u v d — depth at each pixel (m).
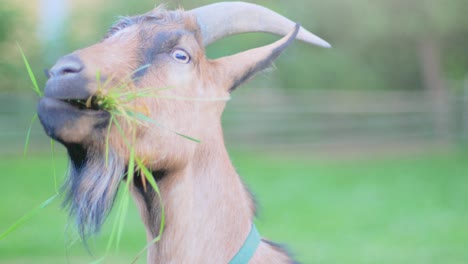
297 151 45.50
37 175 34.38
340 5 44.50
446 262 18.31
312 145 46.66
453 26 45.50
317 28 46.66
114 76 6.80
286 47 7.79
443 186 31.88
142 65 7.02
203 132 7.36
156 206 7.32
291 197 29.38
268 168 37.72
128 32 7.22
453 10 44.44
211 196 7.36
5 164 38.22
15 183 32.16
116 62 6.88
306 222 24.23
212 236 7.32
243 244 7.45
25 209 26.41
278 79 51.81
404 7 44.84
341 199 28.95
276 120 46.78
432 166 38.25
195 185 7.32
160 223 7.34
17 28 19.98
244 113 46.50
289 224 23.88
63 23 39.66
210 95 7.45
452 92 48.66
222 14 7.94
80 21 41.00
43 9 40.62
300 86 51.75
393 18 45.31
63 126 6.54
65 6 42.03
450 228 23.06
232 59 7.67
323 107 47.53
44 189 30.67
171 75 7.15
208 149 7.40
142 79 6.98
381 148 46.59
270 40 40.25
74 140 6.65
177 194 7.27
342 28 46.69
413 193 30.28
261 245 7.63
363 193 30.42
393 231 22.70
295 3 45.06
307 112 47.28
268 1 41.09
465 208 26.78
